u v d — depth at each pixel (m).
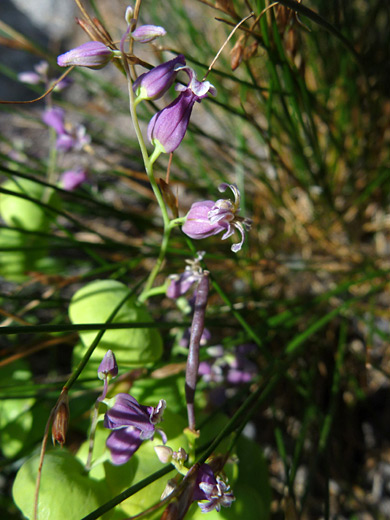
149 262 0.17
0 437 0.12
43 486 0.09
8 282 0.17
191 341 0.09
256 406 0.10
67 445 0.13
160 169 0.16
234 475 0.10
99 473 0.10
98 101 0.20
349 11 0.15
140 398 0.11
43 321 0.16
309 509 0.14
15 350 0.13
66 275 0.17
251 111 0.18
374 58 0.16
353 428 0.15
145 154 0.09
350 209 0.18
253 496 0.10
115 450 0.09
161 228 0.15
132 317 0.10
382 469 0.14
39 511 0.09
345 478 0.14
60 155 0.19
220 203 0.08
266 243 0.17
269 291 0.17
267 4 0.11
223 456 0.09
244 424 0.10
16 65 0.21
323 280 0.17
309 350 0.15
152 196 0.18
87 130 0.18
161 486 0.09
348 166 0.17
